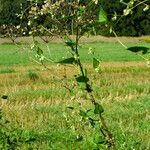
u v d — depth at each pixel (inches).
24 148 138.5
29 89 319.6
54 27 59.4
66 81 73.0
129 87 314.5
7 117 211.3
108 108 233.3
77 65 57.9
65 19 57.2
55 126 189.9
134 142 147.6
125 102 250.4
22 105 246.8
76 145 142.3
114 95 291.6
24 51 70.7
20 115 218.8
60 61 52.6
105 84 343.9
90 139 67.6
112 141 66.9
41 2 59.9
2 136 121.6
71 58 52.5
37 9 59.7
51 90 298.0
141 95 281.1
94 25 52.0
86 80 58.6
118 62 594.6
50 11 57.3
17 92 296.8
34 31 64.8
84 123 68.4
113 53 800.3
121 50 882.8
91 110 62.4
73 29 55.7
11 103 262.2
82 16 53.9
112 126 182.4
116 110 223.1
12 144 114.7
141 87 314.8
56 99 273.4
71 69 419.2
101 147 66.1
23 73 444.1
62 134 163.8
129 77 389.1
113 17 49.0
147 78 379.2
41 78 387.5
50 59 65.7
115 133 165.0
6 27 72.5
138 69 475.8
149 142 156.1
